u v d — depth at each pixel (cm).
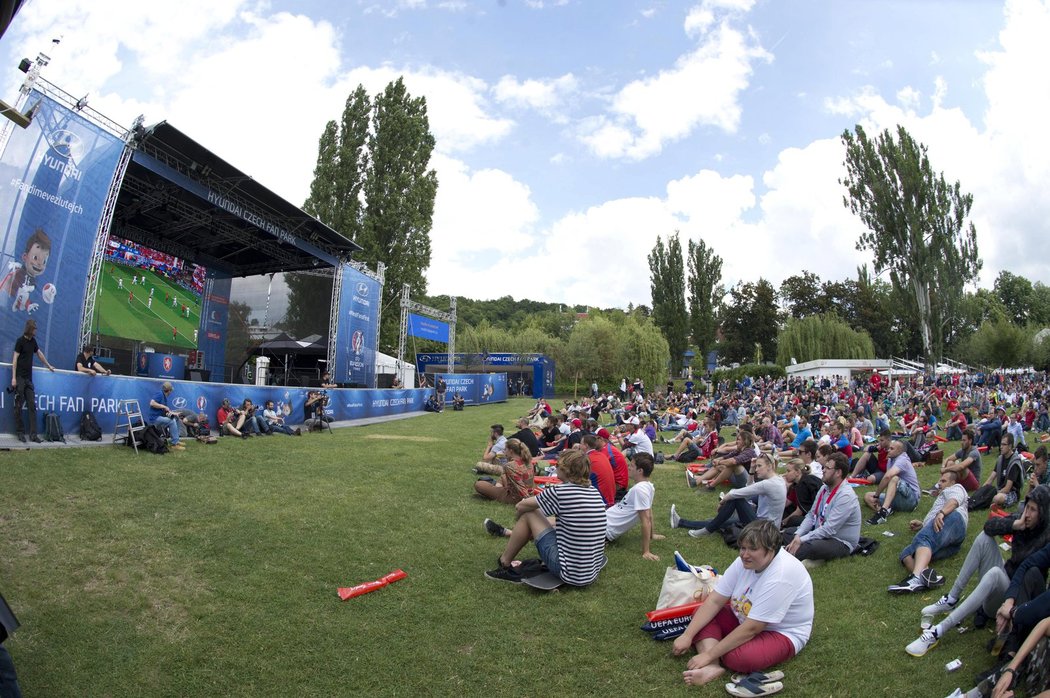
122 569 566
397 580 594
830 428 1508
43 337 1317
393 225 3756
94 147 1430
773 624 454
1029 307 9181
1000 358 5366
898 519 868
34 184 1293
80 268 1394
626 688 434
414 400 2794
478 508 871
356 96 3825
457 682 434
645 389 5516
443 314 3575
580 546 587
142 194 1986
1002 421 1842
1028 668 390
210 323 2755
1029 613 420
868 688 431
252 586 557
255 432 1495
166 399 1334
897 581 625
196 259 2631
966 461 968
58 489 774
